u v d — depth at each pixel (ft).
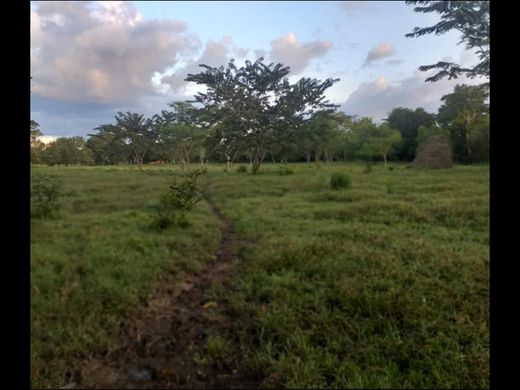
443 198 30.63
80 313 11.72
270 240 19.27
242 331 11.04
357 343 10.18
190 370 9.57
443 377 8.57
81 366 9.50
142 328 11.45
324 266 15.21
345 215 26.30
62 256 15.96
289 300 12.64
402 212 26.20
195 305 13.03
